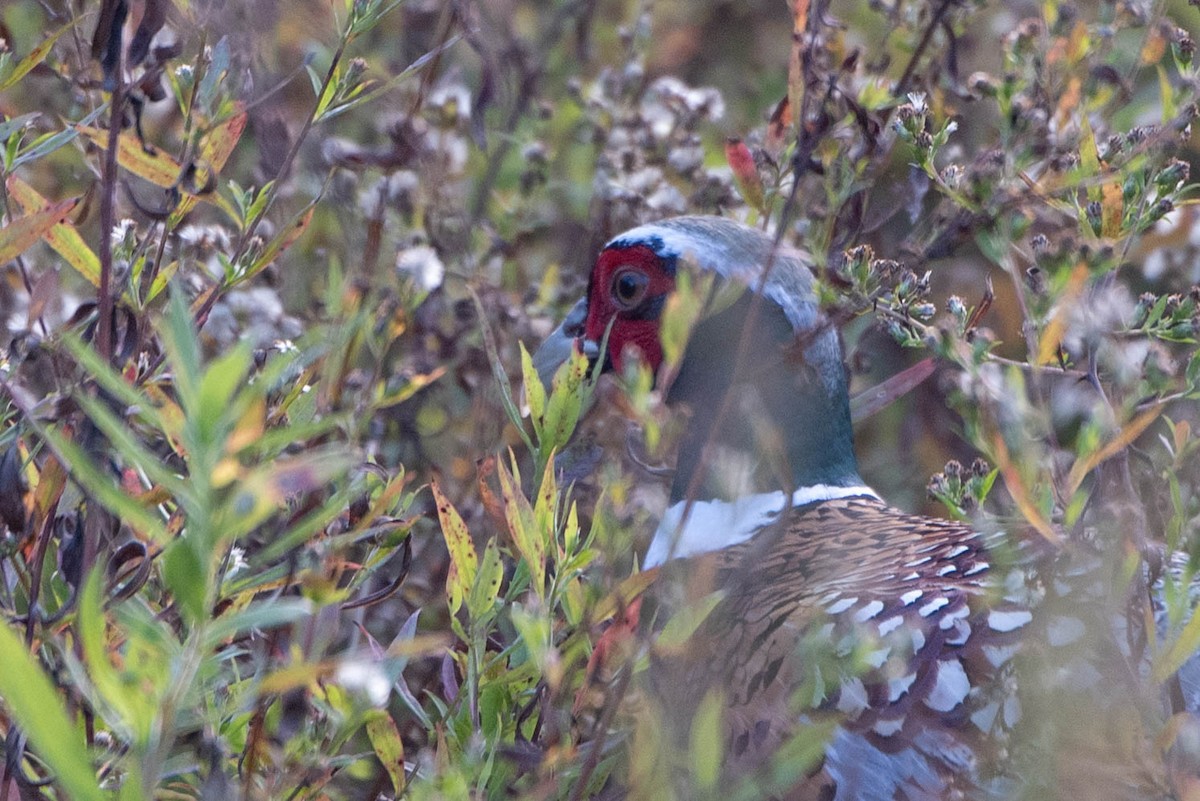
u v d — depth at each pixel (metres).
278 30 8.22
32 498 6.17
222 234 8.20
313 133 8.88
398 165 8.81
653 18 12.95
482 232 10.10
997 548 6.18
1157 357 5.81
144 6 6.39
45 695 3.83
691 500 5.85
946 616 6.21
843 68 7.89
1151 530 6.86
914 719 5.97
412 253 7.77
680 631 5.58
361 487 6.27
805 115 6.76
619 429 8.44
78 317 6.41
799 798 5.95
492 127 10.46
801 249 8.62
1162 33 7.58
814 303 8.16
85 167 9.46
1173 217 8.73
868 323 9.17
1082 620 5.66
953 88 7.88
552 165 11.47
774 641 6.32
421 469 8.87
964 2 8.09
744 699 6.16
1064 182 6.65
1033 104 7.07
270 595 6.47
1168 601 5.32
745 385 8.18
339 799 6.77
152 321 6.16
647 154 10.42
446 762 5.65
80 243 6.50
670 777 5.29
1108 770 5.54
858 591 6.57
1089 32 7.51
